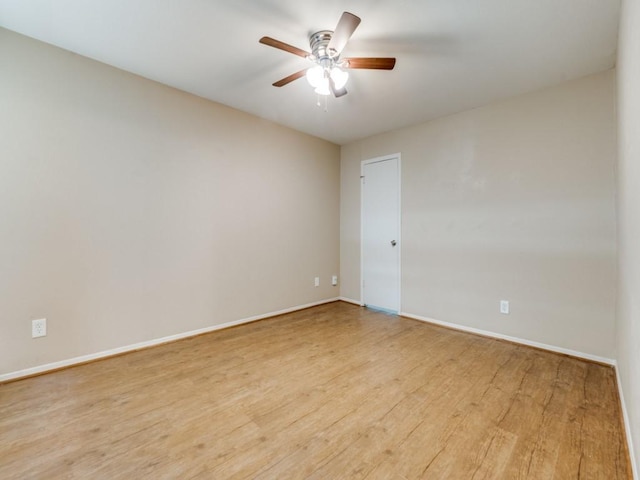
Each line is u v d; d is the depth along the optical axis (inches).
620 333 80.4
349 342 115.8
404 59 91.5
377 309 163.2
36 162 86.0
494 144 120.0
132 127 103.2
